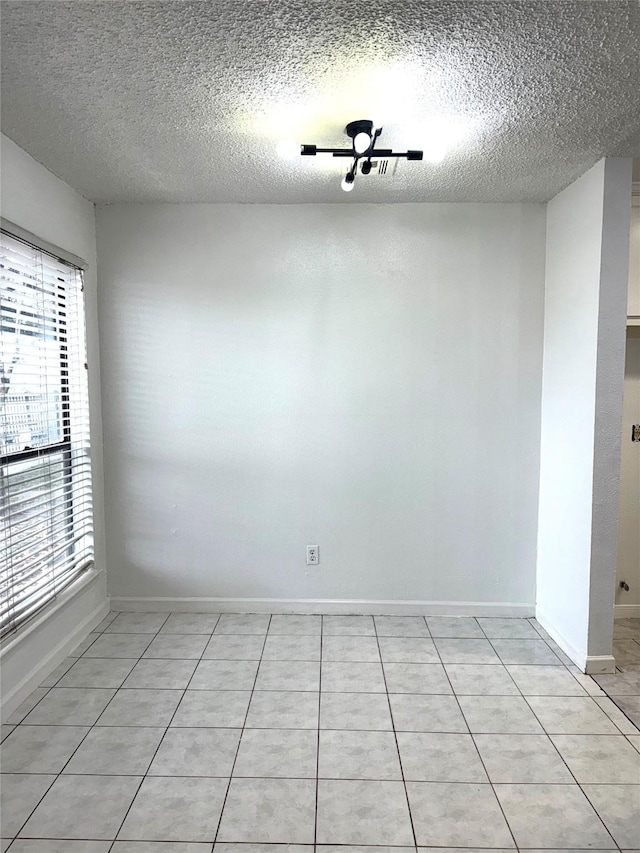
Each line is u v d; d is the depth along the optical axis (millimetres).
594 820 1711
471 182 2729
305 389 3141
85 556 3025
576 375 2674
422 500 3174
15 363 2324
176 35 1573
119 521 3215
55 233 2641
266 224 3078
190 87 1861
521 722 2205
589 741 2088
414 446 3150
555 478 2930
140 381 3150
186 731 2143
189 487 3199
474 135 2211
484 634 2984
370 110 2027
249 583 3234
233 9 1460
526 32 1565
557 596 2900
